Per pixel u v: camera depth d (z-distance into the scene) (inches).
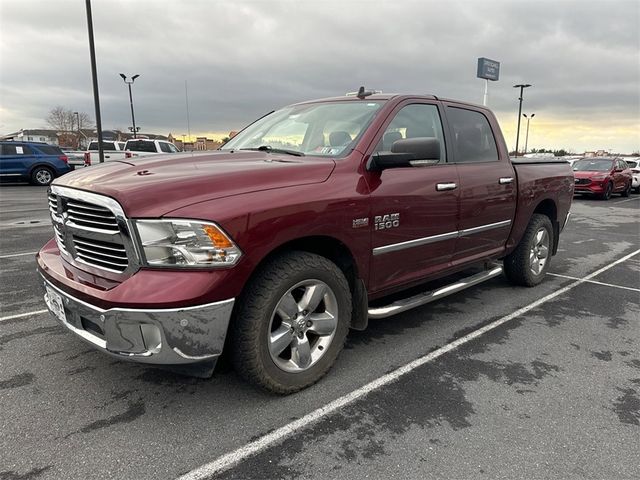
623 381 129.0
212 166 114.8
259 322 106.3
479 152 177.5
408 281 146.8
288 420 107.4
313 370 120.4
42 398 115.2
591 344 153.7
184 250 94.6
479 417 110.3
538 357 143.3
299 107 168.1
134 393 118.0
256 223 101.2
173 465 92.1
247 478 89.0
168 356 95.7
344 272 131.9
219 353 100.4
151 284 93.8
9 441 98.4
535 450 98.5
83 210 107.7
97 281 103.1
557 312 183.9
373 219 127.4
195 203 97.0
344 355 141.9
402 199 135.5
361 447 98.4
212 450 96.7
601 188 730.8
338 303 122.7
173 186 99.5
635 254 302.7
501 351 147.1
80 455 94.4
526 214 197.6
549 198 212.7
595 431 105.7
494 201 175.5
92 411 110.0
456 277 220.7
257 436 101.5
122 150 833.5
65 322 110.9
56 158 767.1
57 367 130.9
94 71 666.2
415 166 145.1
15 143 738.2
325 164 122.0
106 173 111.7
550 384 126.6
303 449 97.5
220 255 96.6
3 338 149.6
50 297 118.0
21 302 183.3
